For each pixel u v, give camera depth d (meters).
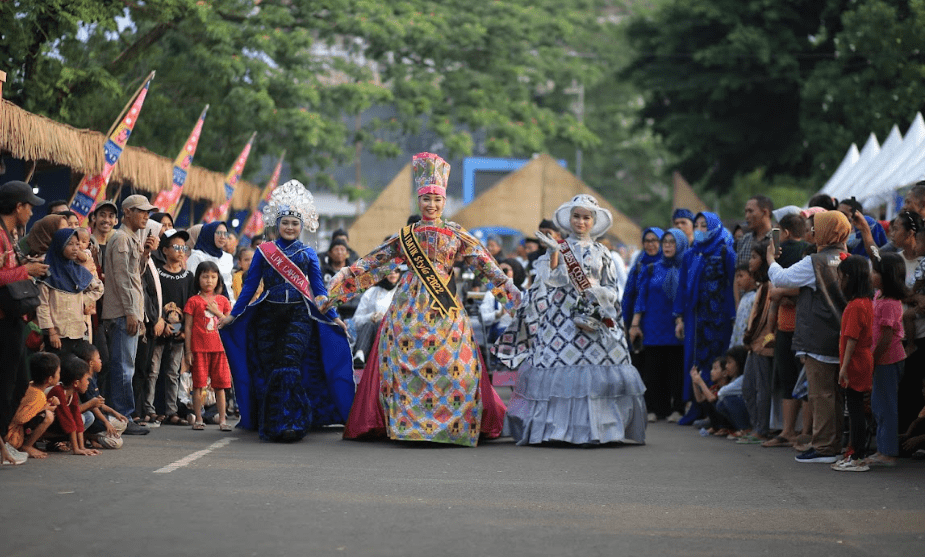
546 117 30.81
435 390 10.51
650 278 13.89
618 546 5.98
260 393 11.11
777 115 37.75
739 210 47.00
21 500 6.91
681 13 37.75
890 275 8.95
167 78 22.72
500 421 10.84
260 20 23.59
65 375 9.08
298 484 7.75
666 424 13.38
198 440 10.38
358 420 10.74
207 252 13.51
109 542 5.86
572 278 10.78
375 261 11.02
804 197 45.72
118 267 10.72
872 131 29.67
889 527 6.55
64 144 12.67
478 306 14.67
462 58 29.73
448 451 10.05
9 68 16.53
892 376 9.05
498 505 7.10
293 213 11.15
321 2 24.53
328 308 10.93
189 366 11.44
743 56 35.56
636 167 65.00
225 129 24.58
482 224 24.34
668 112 40.03
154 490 7.35
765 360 10.97
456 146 28.50
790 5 36.06
